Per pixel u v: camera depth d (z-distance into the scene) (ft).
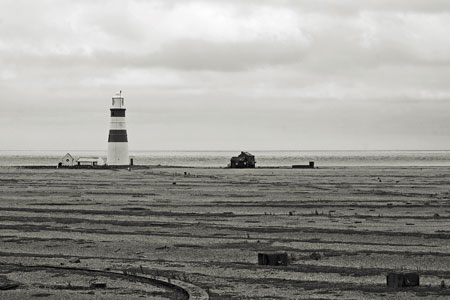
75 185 501.97
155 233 232.94
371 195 401.08
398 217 281.33
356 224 256.52
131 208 325.01
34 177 617.21
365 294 136.98
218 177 614.75
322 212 303.89
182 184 510.99
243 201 364.17
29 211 311.27
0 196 399.65
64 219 277.64
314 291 140.15
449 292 137.49
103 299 136.15
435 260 174.70
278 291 140.56
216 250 194.08
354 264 169.99
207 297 134.92
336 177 620.90
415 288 141.38
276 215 292.40
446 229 239.09
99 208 326.03
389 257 179.42
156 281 151.33
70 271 163.43
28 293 141.49
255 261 175.52
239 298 134.92
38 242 211.61
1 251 194.90
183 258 181.57
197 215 293.43
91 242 211.20
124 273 160.15
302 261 174.70
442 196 391.86
